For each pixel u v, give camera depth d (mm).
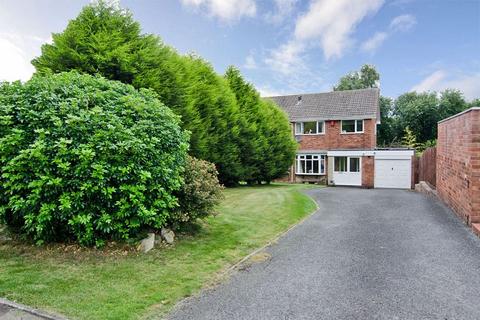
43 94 5598
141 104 6152
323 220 9453
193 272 5062
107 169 5312
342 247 6668
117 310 3809
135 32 10555
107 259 5344
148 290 4363
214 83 15812
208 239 6707
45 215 5184
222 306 4059
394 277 5047
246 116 18938
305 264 5637
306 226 8625
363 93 27938
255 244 6684
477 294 4445
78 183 5230
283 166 22703
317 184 26188
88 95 5934
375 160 23719
